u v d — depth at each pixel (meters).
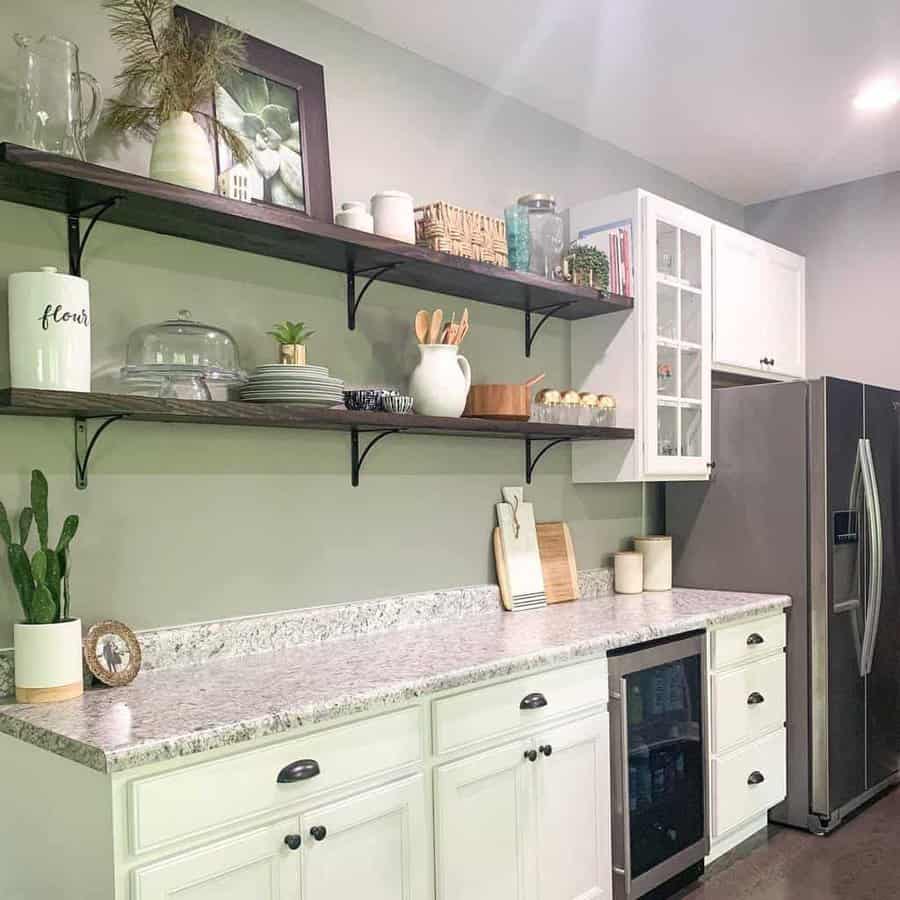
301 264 2.43
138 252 2.09
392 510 2.65
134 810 1.47
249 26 2.32
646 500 3.68
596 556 3.43
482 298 2.91
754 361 3.72
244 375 2.12
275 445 2.35
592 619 2.77
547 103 3.20
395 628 2.61
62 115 1.80
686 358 3.35
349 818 1.79
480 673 2.08
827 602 3.15
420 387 2.47
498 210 3.07
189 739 1.53
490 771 2.11
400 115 2.74
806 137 3.55
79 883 1.54
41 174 1.68
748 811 3.01
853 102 3.21
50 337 1.72
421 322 2.53
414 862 1.93
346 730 1.80
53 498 1.94
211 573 2.21
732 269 3.59
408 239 2.40
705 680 2.86
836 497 3.19
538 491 3.17
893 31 2.69
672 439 3.27
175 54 1.96
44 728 1.58
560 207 3.34
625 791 2.49
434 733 1.99
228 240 2.19
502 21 2.60
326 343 2.49
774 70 2.95
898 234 3.98
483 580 2.94
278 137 2.34
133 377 1.95
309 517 2.43
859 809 3.38
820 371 4.23
